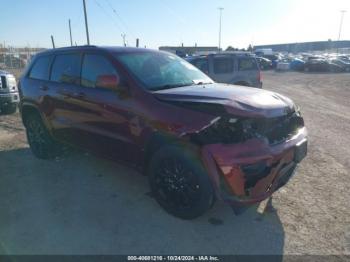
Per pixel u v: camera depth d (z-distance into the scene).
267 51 61.41
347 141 6.79
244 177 3.09
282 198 4.07
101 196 4.09
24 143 6.39
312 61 36.97
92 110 4.16
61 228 3.39
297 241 3.19
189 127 3.16
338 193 4.22
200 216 3.44
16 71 28.08
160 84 3.89
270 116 3.30
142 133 3.60
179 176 3.42
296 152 3.53
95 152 4.38
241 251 3.04
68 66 4.67
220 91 3.69
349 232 3.34
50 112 4.91
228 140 3.13
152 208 3.79
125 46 4.60
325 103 12.72
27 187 4.35
